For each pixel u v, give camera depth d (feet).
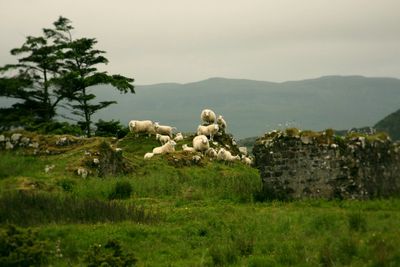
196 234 62.13
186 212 75.51
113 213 68.28
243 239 55.57
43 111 186.50
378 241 51.21
